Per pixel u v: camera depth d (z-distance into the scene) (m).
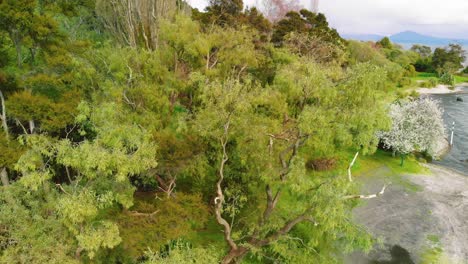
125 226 13.98
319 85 14.72
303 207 14.71
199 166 16.67
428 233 20.36
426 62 90.06
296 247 16.05
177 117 18.39
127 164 11.48
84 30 35.59
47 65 17.50
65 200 10.68
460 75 93.12
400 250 18.83
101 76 20.59
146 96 17.95
